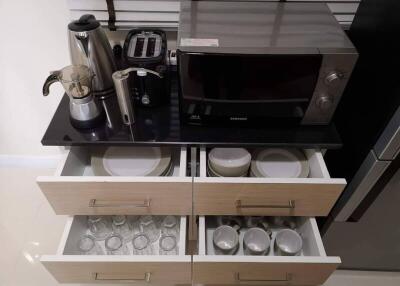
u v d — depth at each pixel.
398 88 0.75
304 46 0.80
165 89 0.99
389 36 0.81
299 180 0.88
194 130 0.95
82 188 0.91
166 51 0.96
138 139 0.92
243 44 0.81
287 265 0.93
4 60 1.31
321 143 0.91
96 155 1.03
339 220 1.12
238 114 0.92
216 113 0.92
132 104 0.94
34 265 1.39
